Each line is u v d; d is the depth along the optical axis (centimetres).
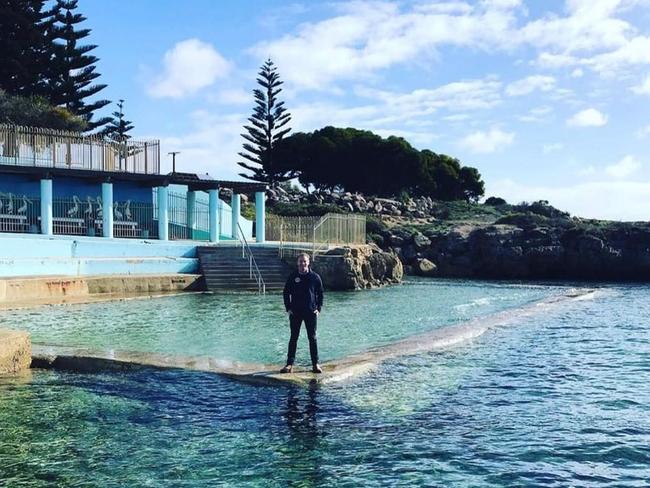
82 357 1146
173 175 3353
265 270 2894
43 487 635
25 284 2166
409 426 829
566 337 1578
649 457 729
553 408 920
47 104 4750
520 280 4559
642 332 1673
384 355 1262
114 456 720
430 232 5216
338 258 2988
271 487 638
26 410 891
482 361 1246
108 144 3198
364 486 642
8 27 4856
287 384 1015
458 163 8344
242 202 5366
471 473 677
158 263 2772
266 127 6538
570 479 666
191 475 667
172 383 1030
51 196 2802
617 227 4906
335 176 7125
